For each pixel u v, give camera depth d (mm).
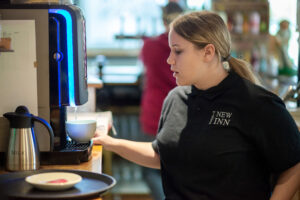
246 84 1698
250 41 5379
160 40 3000
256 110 1650
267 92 1680
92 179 1492
